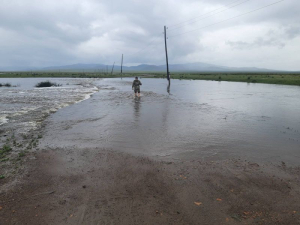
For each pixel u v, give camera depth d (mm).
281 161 5469
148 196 3936
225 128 8438
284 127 8578
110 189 4152
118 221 3291
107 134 7648
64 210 3537
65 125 8906
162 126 8734
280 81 34594
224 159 5566
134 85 19281
